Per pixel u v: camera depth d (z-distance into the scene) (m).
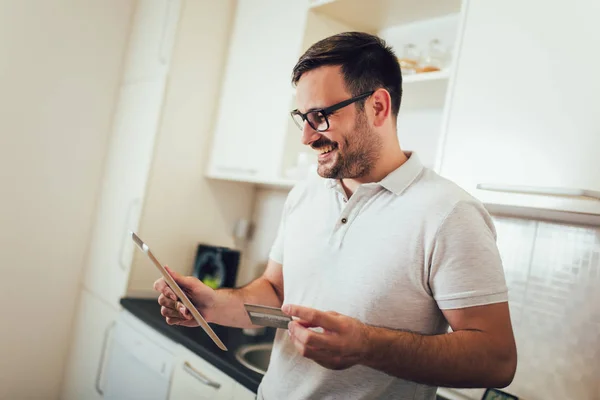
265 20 2.16
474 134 1.26
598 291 1.27
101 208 2.50
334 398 1.01
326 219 1.13
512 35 1.23
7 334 2.36
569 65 1.11
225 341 1.80
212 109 2.38
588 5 1.09
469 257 0.91
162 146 2.24
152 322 1.89
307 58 1.06
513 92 1.20
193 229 2.36
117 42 2.55
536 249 1.40
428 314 0.97
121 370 2.05
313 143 1.07
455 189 1.00
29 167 2.38
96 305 2.37
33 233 2.40
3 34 2.29
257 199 2.53
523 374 1.38
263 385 1.18
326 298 1.05
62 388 2.50
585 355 1.27
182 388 1.68
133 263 2.19
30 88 2.36
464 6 1.35
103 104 2.55
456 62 1.34
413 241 0.97
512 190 1.11
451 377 0.85
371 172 1.08
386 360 0.85
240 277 2.52
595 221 1.24
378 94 1.06
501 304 0.90
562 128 1.10
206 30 2.32
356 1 1.77
